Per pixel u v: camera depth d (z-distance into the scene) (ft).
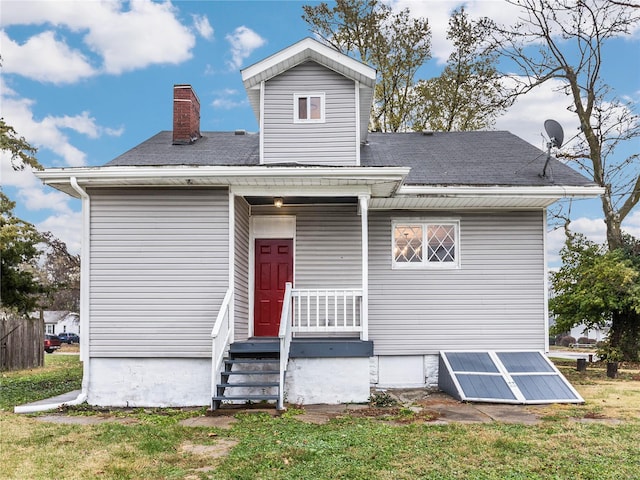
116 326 31.30
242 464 18.10
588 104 60.85
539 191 33.86
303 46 36.04
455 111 76.95
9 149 69.46
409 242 37.70
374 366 36.70
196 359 31.07
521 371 33.58
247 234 36.88
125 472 17.48
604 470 17.38
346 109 36.83
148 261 31.60
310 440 21.09
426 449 19.70
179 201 31.91
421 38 76.54
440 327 36.86
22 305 66.23
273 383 28.66
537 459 18.56
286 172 29.94
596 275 50.34
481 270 37.19
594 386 36.11
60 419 26.71
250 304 36.88
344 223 37.52
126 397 30.89
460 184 34.04
